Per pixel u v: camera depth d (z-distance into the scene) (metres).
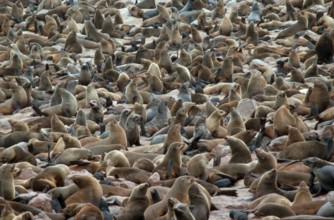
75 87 84.94
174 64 92.69
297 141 55.44
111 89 86.06
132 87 78.94
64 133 65.81
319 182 45.41
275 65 90.38
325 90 66.81
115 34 115.50
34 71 97.31
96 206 45.12
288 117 59.34
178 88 83.62
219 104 73.94
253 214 42.44
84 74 89.56
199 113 68.81
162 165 52.53
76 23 123.38
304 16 104.31
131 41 111.19
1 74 97.06
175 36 105.81
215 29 113.62
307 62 86.56
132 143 63.50
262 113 66.19
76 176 46.72
